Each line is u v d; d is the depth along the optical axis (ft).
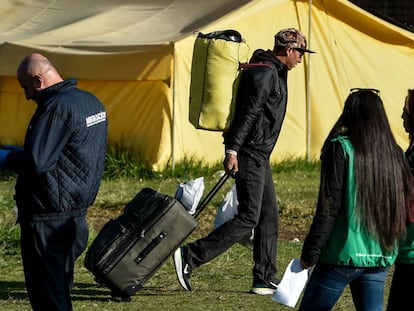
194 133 107.86
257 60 53.88
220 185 54.34
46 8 127.44
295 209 82.23
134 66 104.32
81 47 108.68
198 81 53.21
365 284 36.37
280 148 114.11
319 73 116.37
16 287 56.34
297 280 37.40
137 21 118.21
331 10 116.98
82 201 39.34
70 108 38.65
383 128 35.99
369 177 35.19
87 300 52.85
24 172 38.14
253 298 53.72
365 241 35.53
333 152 35.55
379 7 173.06
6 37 118.93
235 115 53.01
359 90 36.94
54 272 39.19
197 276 58.80
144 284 53.83
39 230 39.01
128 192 94.89
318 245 35.37
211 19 113.19
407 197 36.19
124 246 49.11
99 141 39.73
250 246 56.29
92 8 124.88
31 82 39.29
